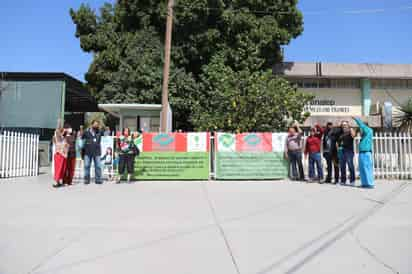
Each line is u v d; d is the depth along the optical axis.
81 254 4.16
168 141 11.39
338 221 5.66
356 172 11.52
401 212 6.28
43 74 19.86
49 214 6.12
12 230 5.15
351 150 9.94
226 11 17.33
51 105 19.00
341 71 21.55
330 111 22.03
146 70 17.28
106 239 4.73
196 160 11.36
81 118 29.28
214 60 16.83
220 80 14.92
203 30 17.33
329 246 4.44
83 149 10.62
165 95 13.00
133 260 3.96
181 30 17.50
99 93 18.59
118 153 10.77
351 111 22.12
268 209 6.57
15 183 10.35
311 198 7.73
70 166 10.08
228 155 11.45
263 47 17.84
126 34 18.72
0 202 7.21
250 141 11.54
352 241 4.64
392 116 16.17
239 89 14.35
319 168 10.62
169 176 11.32
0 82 19.17
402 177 11.27
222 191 8.77
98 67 18.52
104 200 7.48
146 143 11.37
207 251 4.26
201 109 16.75
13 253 4.20
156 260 3.96
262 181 11.01
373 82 22.45
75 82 21.27
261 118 13.71
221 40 17.88
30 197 7.83
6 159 12.00
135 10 18.39
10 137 12.12
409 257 4.06
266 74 14.74
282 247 4.41
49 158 18.70
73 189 9.12
